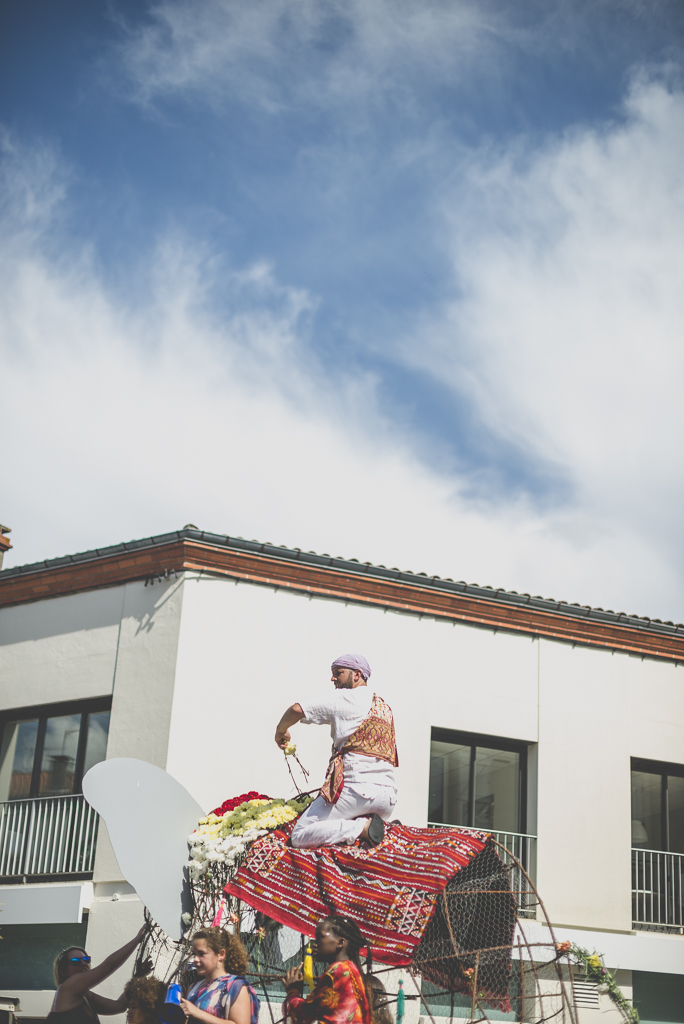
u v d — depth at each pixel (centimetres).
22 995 1070
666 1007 1215
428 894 586
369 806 614
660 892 1275
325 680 1145
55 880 1117
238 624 1123
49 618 1220
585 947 1150
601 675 1301
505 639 1261
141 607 1144
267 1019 926
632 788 1309
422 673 1199
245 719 1098
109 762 653
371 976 620
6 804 1180
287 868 612
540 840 1206
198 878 648
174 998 530
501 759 1245
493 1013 1017
